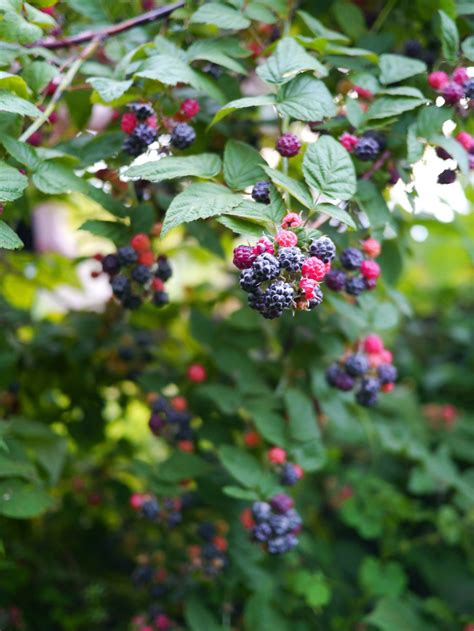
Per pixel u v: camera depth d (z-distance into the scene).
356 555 0.89
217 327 0.76
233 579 0.73
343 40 0.68
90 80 0.62
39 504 0.65
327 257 0.56
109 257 0.67
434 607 0.79
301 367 0.75
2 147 0.63
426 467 0.84
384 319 0.71
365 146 0.65
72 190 0.62
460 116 0.66
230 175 0.61
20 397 0.79
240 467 0.69
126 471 0.83
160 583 0.76
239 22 0.65
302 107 0.62
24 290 0.88
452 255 1.20
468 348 1.05
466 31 0.71
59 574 0.82
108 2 0.72
